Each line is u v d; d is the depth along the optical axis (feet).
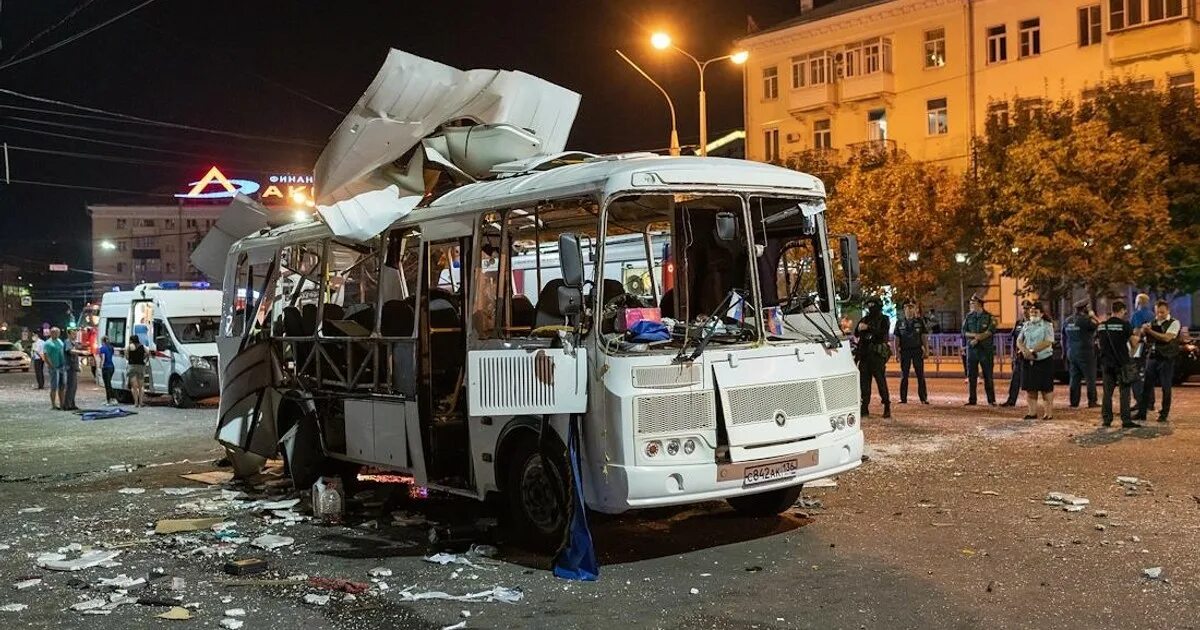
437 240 28.45
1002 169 103.40
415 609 20.26
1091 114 99.66
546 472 24.36
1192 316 103.86
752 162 25.99
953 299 122.31
